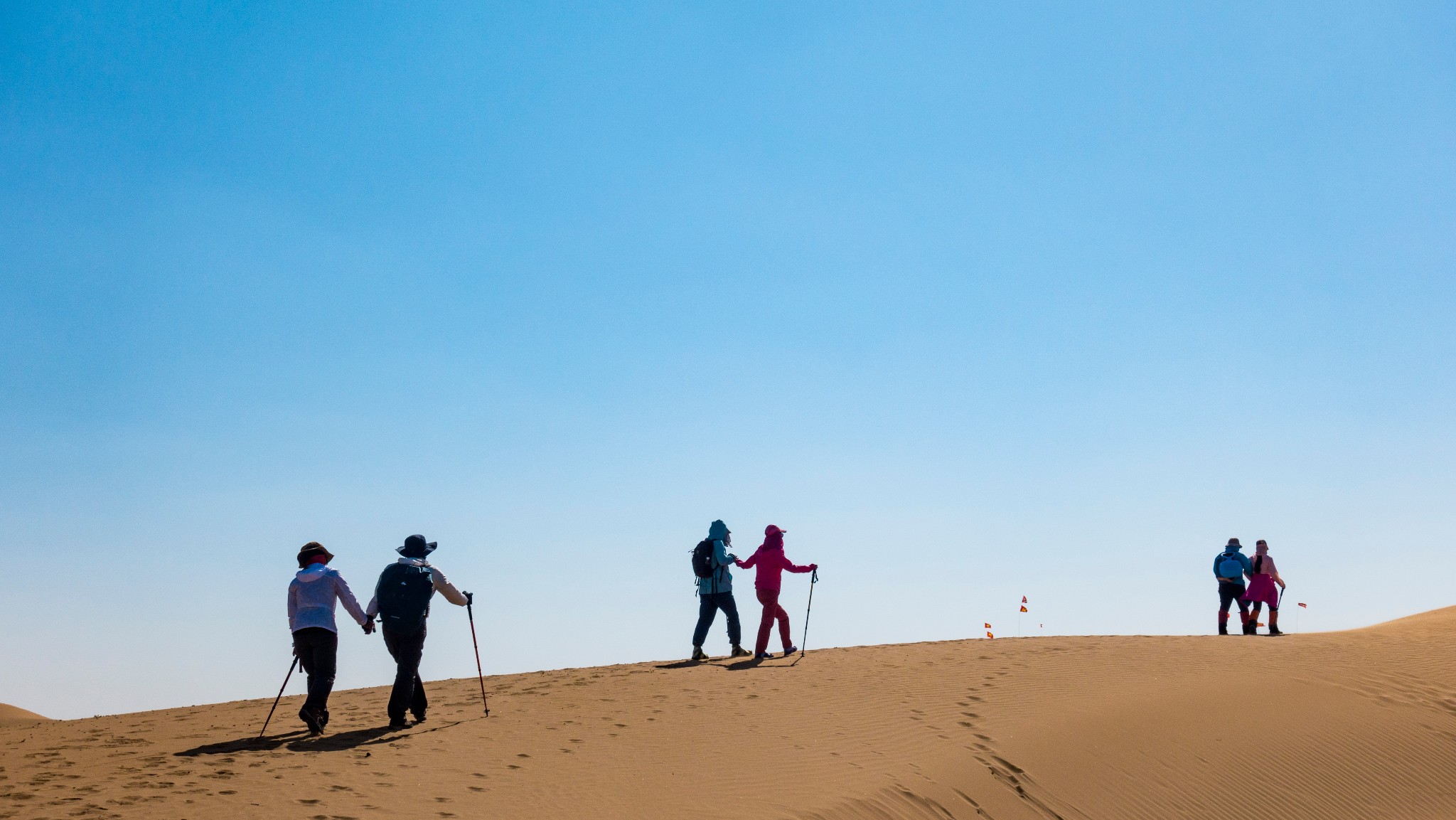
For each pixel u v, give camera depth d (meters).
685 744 10.91
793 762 10.51
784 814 9.03
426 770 9.45
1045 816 10.34
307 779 8.86
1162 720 12.66
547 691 13.53
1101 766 11.45
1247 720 12.96
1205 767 11.77
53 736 11.23
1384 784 11.98
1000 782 10.70
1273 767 11.99
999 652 15.98
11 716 20.88
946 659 15.45
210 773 9.02
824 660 15.68
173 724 12.10
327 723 11.69
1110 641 17.14
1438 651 16.34
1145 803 10.98
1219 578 20.56
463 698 13.45
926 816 9.69
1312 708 13.52
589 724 11.59
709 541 16.55
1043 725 12.16
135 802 7.98
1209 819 10.92
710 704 12.66
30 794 8.19
